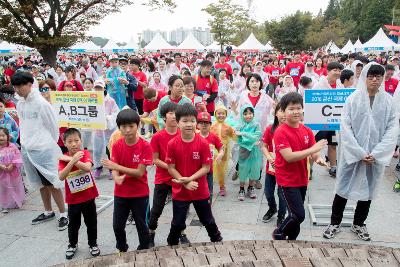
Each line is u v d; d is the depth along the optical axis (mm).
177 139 3611
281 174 3678
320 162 3561
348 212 4922
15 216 5203
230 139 5621
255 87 6039
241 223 4766
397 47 27812
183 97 5227
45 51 18312
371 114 3975
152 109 6566
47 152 4727
